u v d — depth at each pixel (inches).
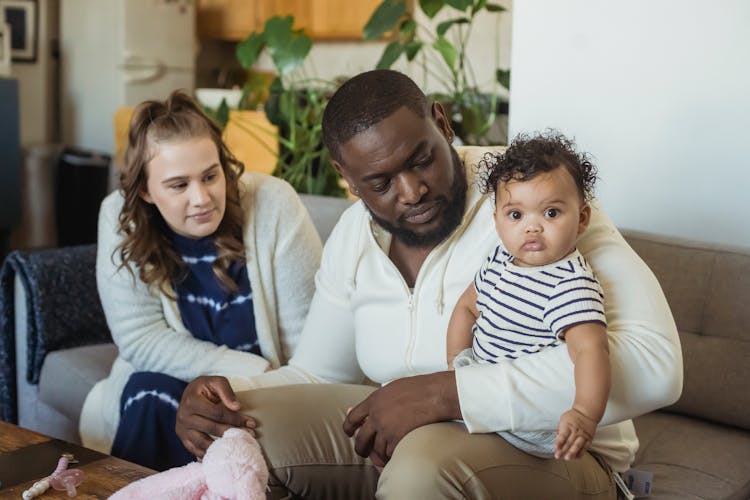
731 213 82.2
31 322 88.4
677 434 65.5
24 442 57.9
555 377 45.4
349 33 214.4
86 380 82.7
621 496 54.2
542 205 45.6
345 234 60.9
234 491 45.1
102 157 208.7
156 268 73.3
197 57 248.1
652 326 46.9
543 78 91.3
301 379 63.5
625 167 87.5
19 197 201.2
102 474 52.5
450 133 54.7
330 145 52.3
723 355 66.4
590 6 87.3
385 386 50.4
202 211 70.1
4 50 206.8
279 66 118.0
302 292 76.2
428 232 53.0
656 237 71.9
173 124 69.4
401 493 45.1
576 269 46.0
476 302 51.6
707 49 81.4
